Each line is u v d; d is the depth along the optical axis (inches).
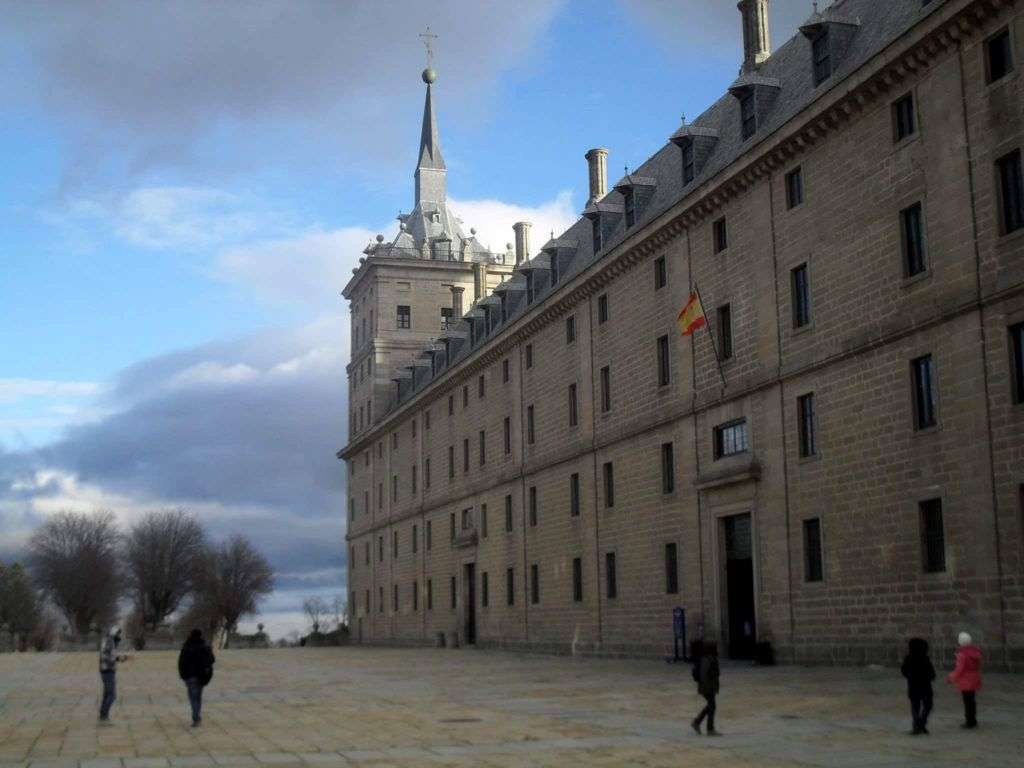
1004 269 1094.4
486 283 3634.4
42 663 2260.1
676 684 1234.6
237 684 1430.9
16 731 880.9
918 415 1217.4
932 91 1203.2
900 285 1240.8
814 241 1400.1
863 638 1278.3
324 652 2746.1
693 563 1662.2
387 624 3383.4
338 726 884.0
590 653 1989.4
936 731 730.2
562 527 2142.0
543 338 2268.7
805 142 1417.3
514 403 2412.6
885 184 1273.4
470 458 2696.9
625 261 1895.9
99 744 786.2
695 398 1673.2
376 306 3639.3
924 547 1192.2
